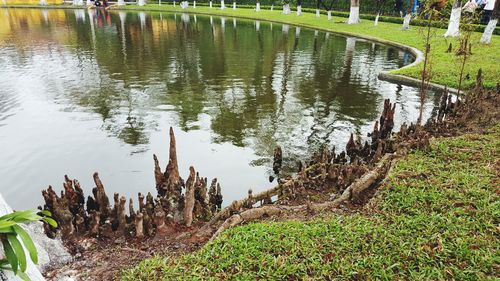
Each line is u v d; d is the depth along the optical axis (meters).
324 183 8.55
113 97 15.85
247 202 7.56
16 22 43.50
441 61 19.34
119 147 11.08
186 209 6.78
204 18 48.41
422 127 10.65
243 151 10.86
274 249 5.64
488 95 13.30
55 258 5.84
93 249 6.30
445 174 7.51
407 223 6.02
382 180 7.69
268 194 7.94
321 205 7.24
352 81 18.42
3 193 8.90
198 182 7.63
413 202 6.64
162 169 9.67
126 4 64.50
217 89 17.09
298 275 5.12
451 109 12.30
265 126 12.72
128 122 13.03
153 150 10.88
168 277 5.24
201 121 13.16
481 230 5.71
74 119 13.30
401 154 8.73
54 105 14.80
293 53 25.92
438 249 5.37
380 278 5.01
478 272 4.91
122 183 9.20
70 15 51.56
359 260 5.31
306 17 43.66
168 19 47.28
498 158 8.12
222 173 9.65
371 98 15.72
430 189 6.96
